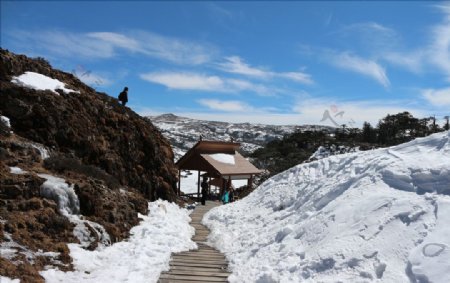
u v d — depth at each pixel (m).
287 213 12.42
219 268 9.79
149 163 19.53
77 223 10.50
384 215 8.03
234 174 27.52
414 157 9.73
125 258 9.95
